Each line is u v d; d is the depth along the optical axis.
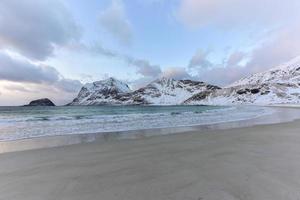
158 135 9.69
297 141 7.42
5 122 15.20
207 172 4.19
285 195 3.02
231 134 9.36
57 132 11.19
